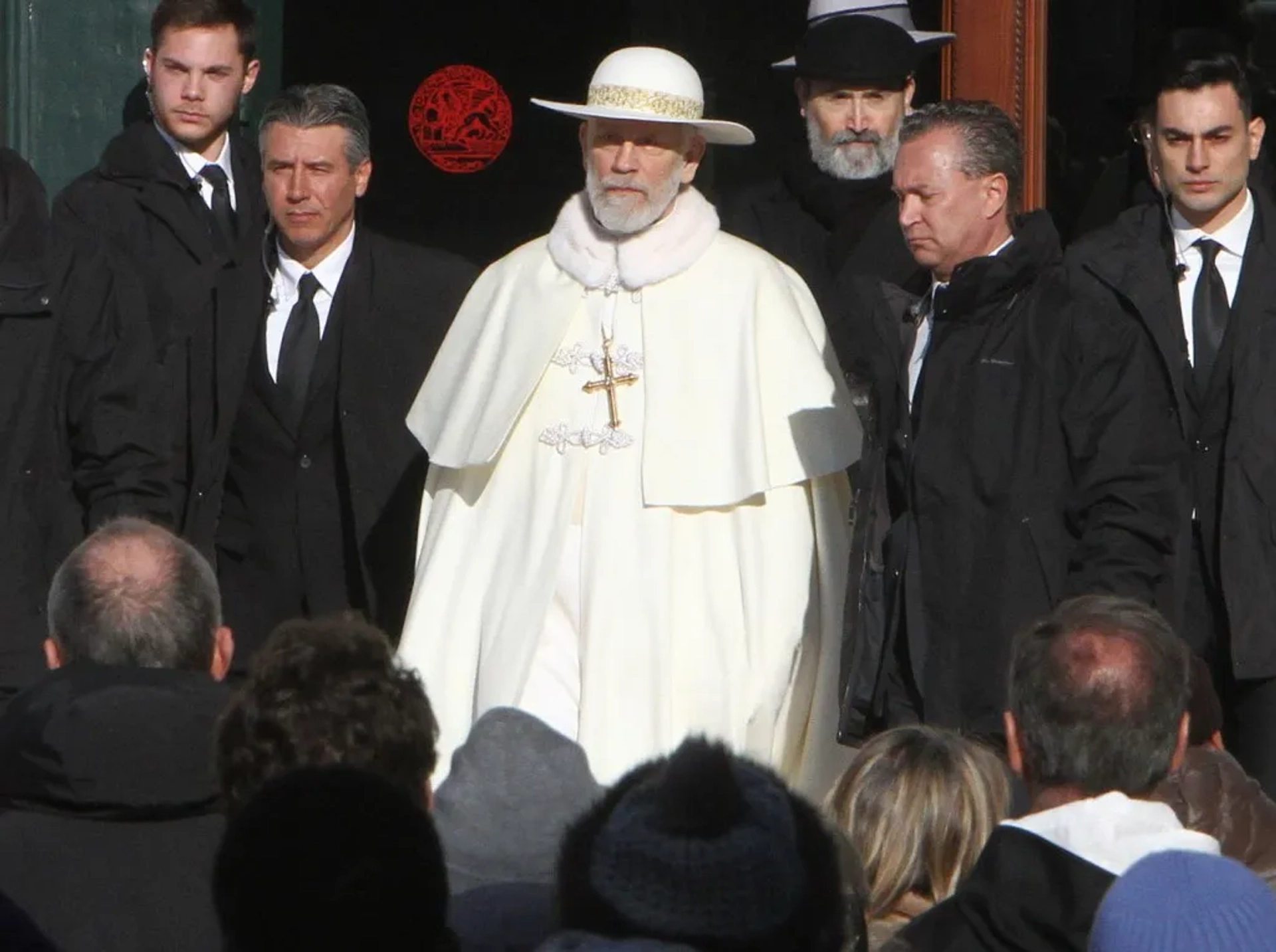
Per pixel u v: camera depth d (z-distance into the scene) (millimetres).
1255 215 20875
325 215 22719
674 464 20906
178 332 23750
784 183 24234
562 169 34594
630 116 20891
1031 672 13234
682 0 31047
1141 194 24156
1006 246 18984
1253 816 15352
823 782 21281
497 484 21625
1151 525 18641
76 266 22141
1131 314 20594
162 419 22516
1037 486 18750
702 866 9648
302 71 33812
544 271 21906
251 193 25203
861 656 19312
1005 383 18859
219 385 22953
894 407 19391
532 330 21562
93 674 14109
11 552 21562
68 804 13797
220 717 12914
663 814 9828
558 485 21297
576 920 9914
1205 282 20797
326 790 10453
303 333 22984
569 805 13781
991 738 18656
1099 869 12227
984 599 18719
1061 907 12172
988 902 12312
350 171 22875
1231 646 20281
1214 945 9047
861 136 23500
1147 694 12984
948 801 14047
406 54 34188
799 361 21391
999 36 25844
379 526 22750
